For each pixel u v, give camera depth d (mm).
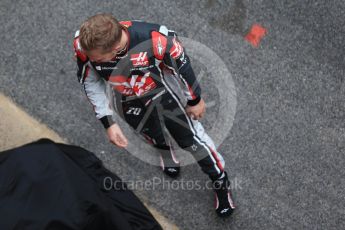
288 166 11539
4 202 6961
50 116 12133
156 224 8453
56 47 12695
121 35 7570
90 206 7047
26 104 12250
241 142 11758
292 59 12305
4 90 12383
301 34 12500
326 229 11109
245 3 12781
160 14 12852
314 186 11391
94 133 11969
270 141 11719
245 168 11578
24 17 12992
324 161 11539
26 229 6668
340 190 11344
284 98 12016
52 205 6871
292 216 11211
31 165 7336
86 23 7457
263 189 11414
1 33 12883
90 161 8242
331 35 12477
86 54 7781
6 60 12633
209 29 12656
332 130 11750
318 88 12062
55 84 12367
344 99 11961
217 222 11219
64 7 13016
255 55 12383
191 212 11312
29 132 11969
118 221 7402
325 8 12680
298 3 12727
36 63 12570
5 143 11875
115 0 13008
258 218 11219
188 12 12812
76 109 12164
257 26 12609
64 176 7203
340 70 12195
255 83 12164
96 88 8820
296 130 11773
